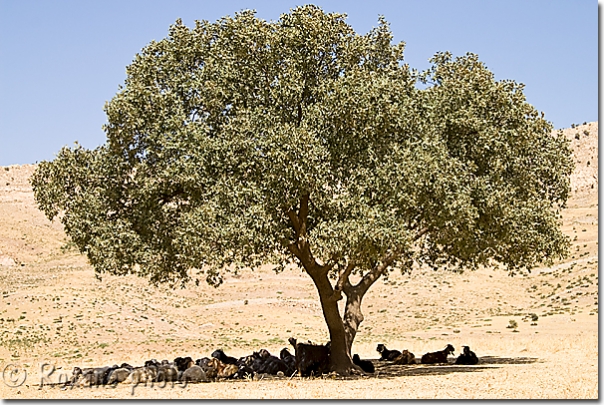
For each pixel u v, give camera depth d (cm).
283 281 7000
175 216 2198
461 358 2833
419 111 2186
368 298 6844
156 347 4262
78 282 6228
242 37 2217
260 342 4641
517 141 2242
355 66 2269
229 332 5116
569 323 5144
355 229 1975
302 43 2291
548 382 2067
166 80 2264
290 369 2514
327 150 2102
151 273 2197
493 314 6100
